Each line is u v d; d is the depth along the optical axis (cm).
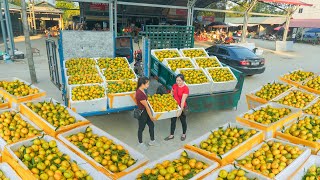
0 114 530
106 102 650
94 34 849
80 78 715
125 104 678
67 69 764
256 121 546
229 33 4131
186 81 742
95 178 368
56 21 4612
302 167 415
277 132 513
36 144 423
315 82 810
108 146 438
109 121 768
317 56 2380
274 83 837
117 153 420
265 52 2519
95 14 3262
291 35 5069
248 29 5859
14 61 1544
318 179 400
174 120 652
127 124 753
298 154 433
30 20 4034
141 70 1023
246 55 1302
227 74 817
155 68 908
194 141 470
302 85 817
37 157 390
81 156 403
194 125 768
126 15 3353
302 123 536
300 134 498
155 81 918
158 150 616
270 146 472
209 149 444
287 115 564
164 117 606
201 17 4172
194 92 746
